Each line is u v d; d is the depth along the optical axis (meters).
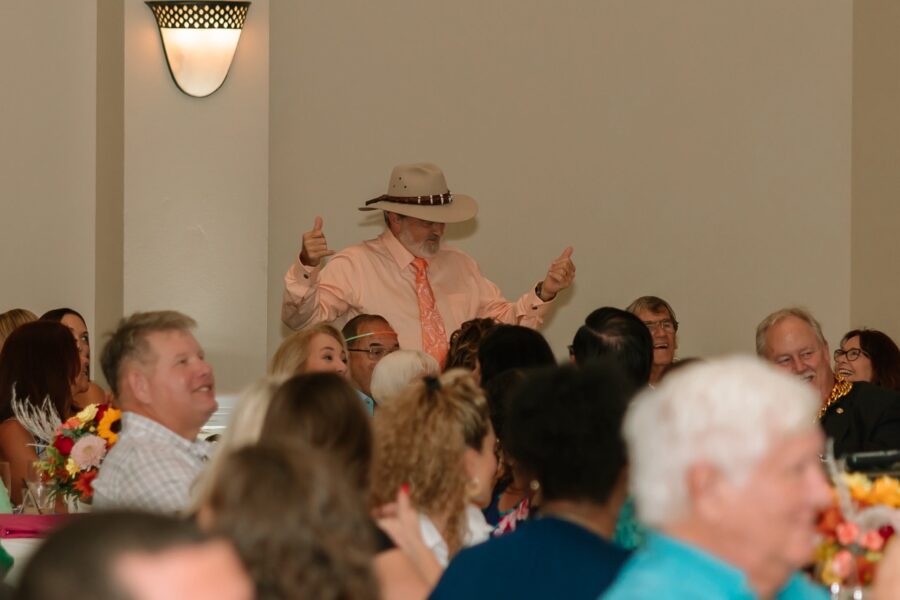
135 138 10.43
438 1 11.57
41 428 7.61
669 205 12.00
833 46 12.23
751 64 12.12
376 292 9.80
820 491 2.91
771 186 12.17
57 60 11.01
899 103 11.48
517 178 11.73
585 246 11.85
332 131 11.42
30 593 2.17
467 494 4.86
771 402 2.88
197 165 10.50
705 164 12.05
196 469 5.72
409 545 4.46
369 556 3.05
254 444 3.12
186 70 10.41
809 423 2.92
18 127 10.96
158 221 10.46
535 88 11.74
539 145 11.76
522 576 3.62
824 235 12.23
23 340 7.78
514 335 6.52
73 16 11.03
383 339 8.48
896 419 7.25
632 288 11.95
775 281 12.17
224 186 10.53
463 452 4.76
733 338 12.13
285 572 2.93
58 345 7.80
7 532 6.04
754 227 12.14
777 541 2.86
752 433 2.85
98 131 11.00
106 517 2.24
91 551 2.18
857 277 12.09
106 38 10.82
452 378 4.96
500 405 5.61
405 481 4.71
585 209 11.84
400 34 11.52
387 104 11.51
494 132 11.68
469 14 11.62
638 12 11.91
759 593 2.94
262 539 2.94
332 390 4.30
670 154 12.00
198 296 10.50
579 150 11.83
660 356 9.52
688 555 2.89
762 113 12.14
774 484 2.86
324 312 9.59
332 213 11.43
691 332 12.07
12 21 10.95
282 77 11.34
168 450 5.69
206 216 10.51
